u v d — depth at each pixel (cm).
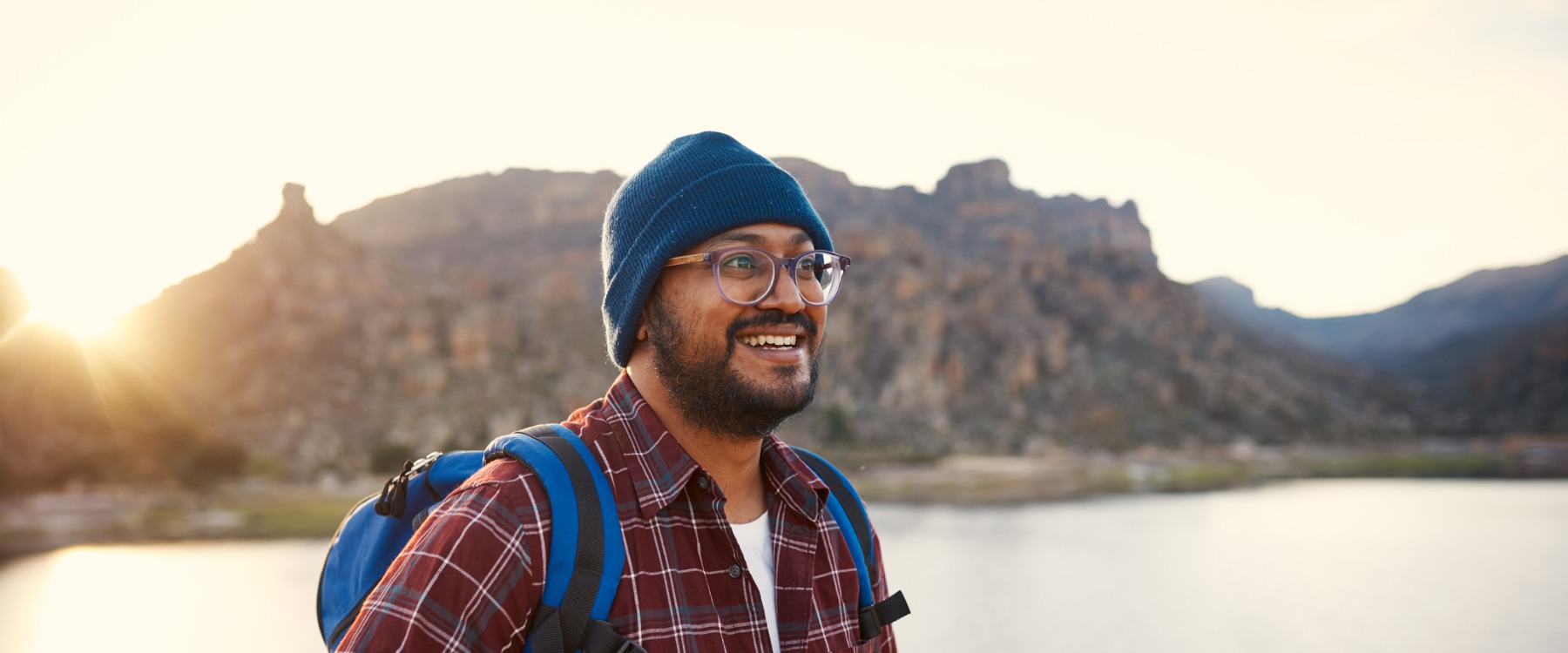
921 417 19150
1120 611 5128
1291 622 4900
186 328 18800
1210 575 6319
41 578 6250
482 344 18462
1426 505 11225
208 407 16688
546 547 164
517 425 16488
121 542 8188
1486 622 4906
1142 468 16375
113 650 4272
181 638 4491
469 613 155
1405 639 4538
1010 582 5975
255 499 11344
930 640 4447
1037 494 12675
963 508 10700
